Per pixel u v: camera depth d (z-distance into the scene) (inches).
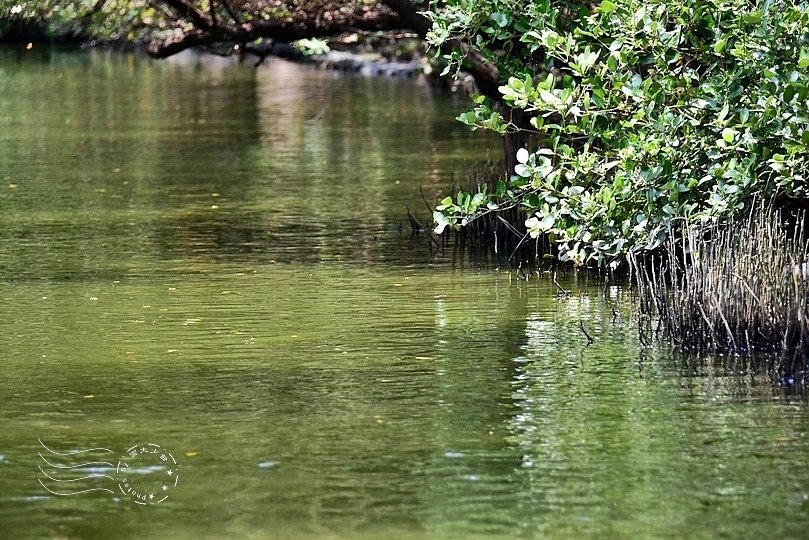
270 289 634.8
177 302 606.5
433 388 470.3
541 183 569.6
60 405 452.1
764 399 453.7
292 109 1720.0
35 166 1158.3
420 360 507.2
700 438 414.6
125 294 623.8
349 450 406.0
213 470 391.2
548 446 408.5
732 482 377.1
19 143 1347.2
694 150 567.2
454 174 1070.4
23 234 799.1
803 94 514.3
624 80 562.6
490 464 393.7
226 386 473.1
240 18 937.5
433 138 1359.5
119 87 2076.8
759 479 379.2
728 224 560.7
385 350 521.3
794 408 442.9
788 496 366.6
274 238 781.3
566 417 436.8
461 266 691.4
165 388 470.6
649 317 571.8
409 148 1274.6
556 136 575.8
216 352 518.9
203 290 633.0
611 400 454.6
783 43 535.8
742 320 517.0
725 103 534.9
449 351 520.1
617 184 562.6
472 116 590.6
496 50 689.0
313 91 1982.0
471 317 576.7
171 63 2596.0
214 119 1596.9
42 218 863.7
